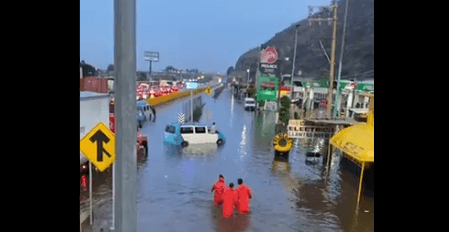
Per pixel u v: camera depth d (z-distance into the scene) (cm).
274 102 5262
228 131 3084
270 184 1505
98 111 1469
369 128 1452
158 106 5316
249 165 1838
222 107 5775
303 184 1512
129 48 496
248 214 1145
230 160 1944
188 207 1193
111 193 1259
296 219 1109
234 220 1088
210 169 1733
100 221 1000
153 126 3244
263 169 1764
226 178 1583
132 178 515
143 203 1220
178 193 1340
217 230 1008
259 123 3697
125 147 507
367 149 1237
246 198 1164
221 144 2427
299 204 1251
